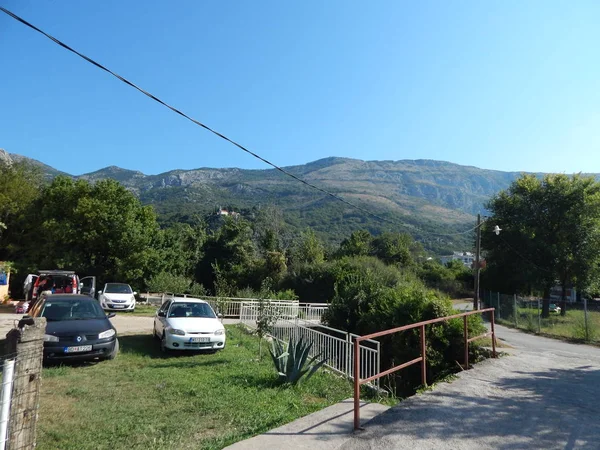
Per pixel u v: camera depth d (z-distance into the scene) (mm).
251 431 4895
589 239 33031
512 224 36812
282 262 42875
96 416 5598
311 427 4750
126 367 8688
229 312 21391
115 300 21312
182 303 11719
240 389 6949
